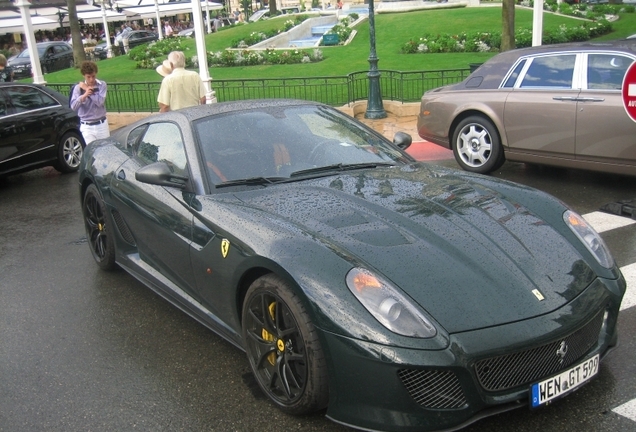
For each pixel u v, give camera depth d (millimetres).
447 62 19297
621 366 3557
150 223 4301
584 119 7188
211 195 3836
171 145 4398
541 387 2840
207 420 3250
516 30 22234
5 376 3822
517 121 7781
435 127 8664
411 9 34094
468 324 2758
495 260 3072
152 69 23484
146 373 3766
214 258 3582
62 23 43594
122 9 50125
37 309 4812
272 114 4527
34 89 9797
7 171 9188
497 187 3945
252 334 3373
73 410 3410
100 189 5031
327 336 2836
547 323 2840
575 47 7465
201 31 13484
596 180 7914
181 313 4605
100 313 4672
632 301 4449
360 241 3125
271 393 3295
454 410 2719
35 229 7066
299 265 3016
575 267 3189
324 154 4234
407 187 3799
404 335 2713
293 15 36781
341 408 2883
